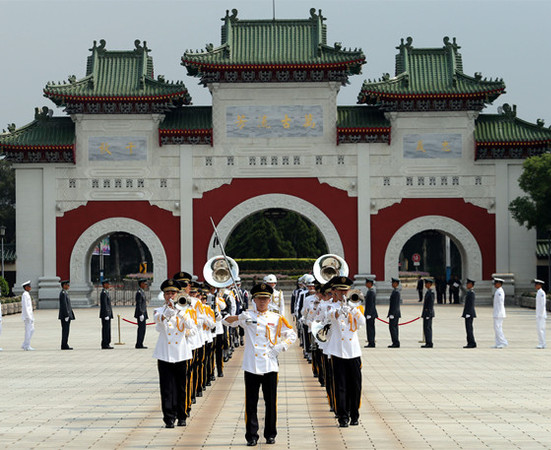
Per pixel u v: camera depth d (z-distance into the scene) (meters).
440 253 114.88
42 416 20.28
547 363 30.62
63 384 25.69
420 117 64.12
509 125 64.94
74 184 64.19
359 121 64.62
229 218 63.84
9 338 42.28
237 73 63.50
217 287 29.58
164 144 63.97
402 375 27.45
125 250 121.75
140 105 63.81
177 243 64.00
